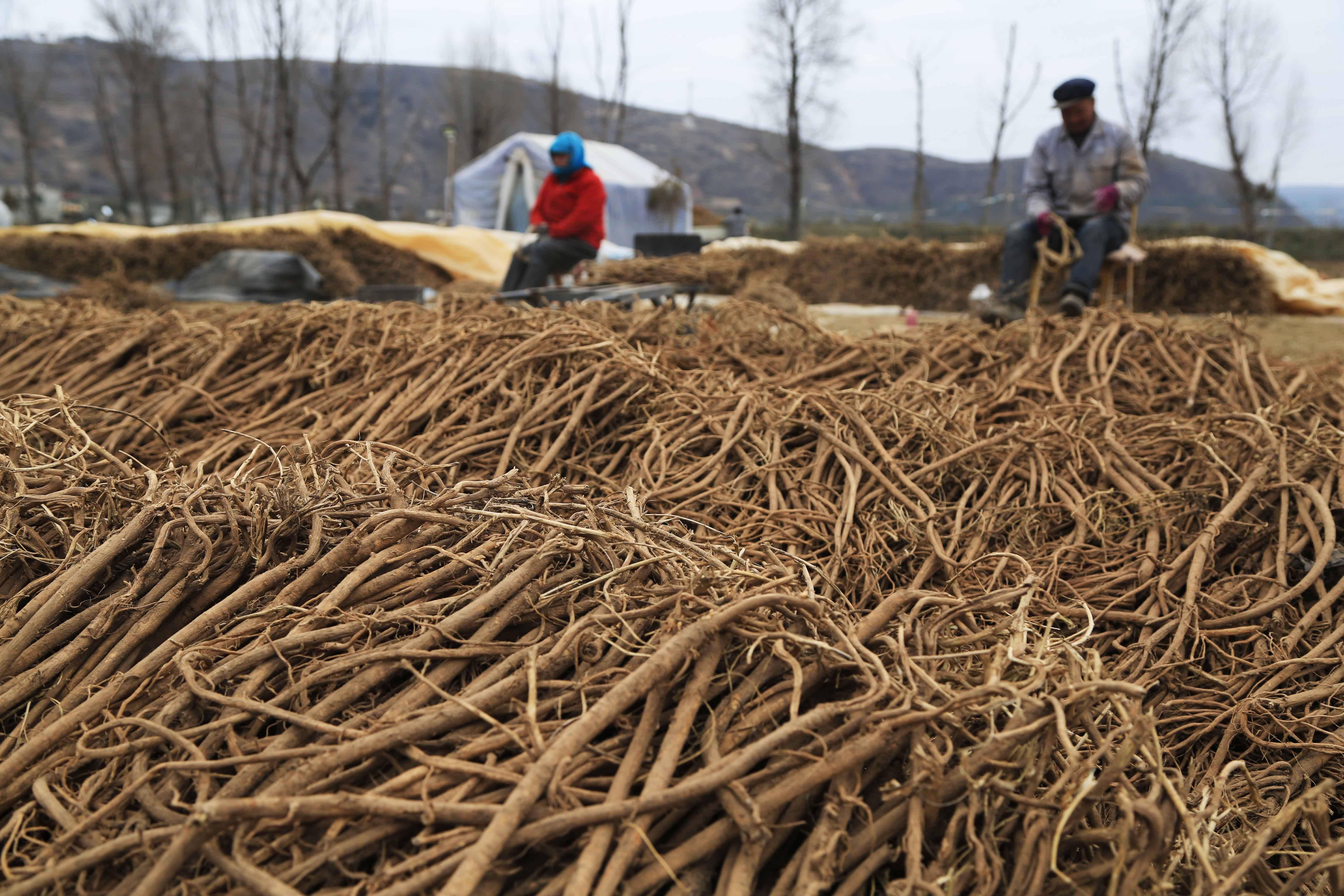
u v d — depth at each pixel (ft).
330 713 4.83
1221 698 7.34
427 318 14.16
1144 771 5.32
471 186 82.02
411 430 11.27
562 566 5.89
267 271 37.58
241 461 10.53
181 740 4.54
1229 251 44.75
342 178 135.44
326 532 6.06
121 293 27.76
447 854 4.13
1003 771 4.76
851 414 10.79
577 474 10.78
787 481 10.08
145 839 4.09
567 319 12.88
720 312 15.85
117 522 6.44
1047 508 9.86
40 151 143.43
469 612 5.26
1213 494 9.75
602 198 26.81
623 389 11.62
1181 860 4.99
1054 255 21.25
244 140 143.74
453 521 5.95
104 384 12.89
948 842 4.29
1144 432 11.48
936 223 110.32
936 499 10.18
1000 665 4.97
